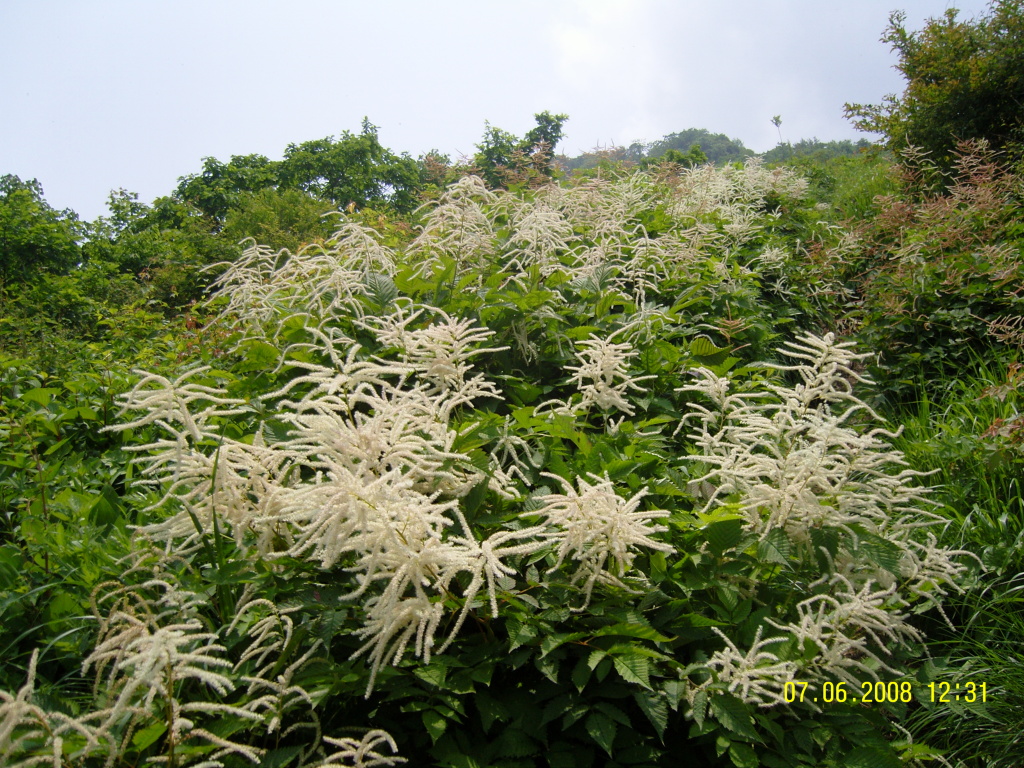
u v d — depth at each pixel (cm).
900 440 505
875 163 1387
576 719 261
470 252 525
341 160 2586
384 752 253
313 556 249
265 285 461
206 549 285
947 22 1205
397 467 243
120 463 418
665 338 497
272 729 232
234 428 346
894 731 337
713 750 270
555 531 267
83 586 309
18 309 896
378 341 378
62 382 504
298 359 388
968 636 378
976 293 657
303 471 332
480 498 288
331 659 257
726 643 275
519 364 438
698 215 837
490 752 246
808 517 304
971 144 1024
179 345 571
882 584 324
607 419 390
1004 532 405
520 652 255
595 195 766
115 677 259
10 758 207
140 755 225
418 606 237
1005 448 446
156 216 2275
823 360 329
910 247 759
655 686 263
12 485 382
